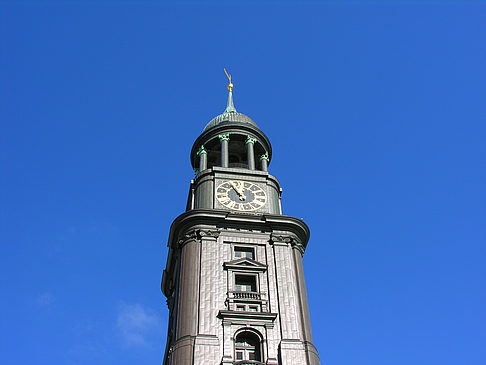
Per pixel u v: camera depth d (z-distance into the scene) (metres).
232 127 72.75
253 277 56.00
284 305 53.72
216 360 48.72
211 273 55.25
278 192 67.31
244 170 66.88
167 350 58.88
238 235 59.16
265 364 49.00
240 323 51.66
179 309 52.94
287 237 59.53
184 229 59.72
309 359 49.84
